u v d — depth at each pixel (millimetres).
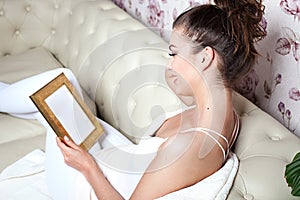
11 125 1737
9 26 2195
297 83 1342
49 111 1273
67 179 1283
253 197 1062
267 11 1391
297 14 1284
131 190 1151
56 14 2229
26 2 2207
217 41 1030
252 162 1138
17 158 1575
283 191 1069
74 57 2074
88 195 1217
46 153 1378
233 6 1069
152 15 2027
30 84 1570
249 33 1087
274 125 1268
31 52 2215
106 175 1193
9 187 1426
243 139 1225
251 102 1425
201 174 1060
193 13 1065
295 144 1192
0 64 2096
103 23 1927
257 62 1482
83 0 2107
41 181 1451
